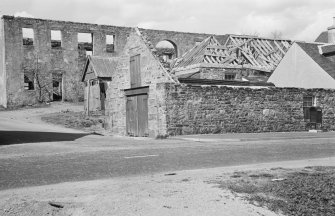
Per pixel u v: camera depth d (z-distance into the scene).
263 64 32.34
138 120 22.17
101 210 5.86
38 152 12.52
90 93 37.53
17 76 44.81
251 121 21.25
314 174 8.30
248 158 11.34
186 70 30.47
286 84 28.25
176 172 8.88
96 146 14.52
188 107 19.56
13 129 22.91
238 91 20.91
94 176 8.47
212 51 31.53
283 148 13.84
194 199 6.39
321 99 23.67
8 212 5.81
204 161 10.66
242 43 33.78
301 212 6.17
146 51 21.34
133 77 22.56
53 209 5.91
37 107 42.19
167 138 18.58
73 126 27.38
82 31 48.22
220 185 7.21
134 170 9.20
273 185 7.31
